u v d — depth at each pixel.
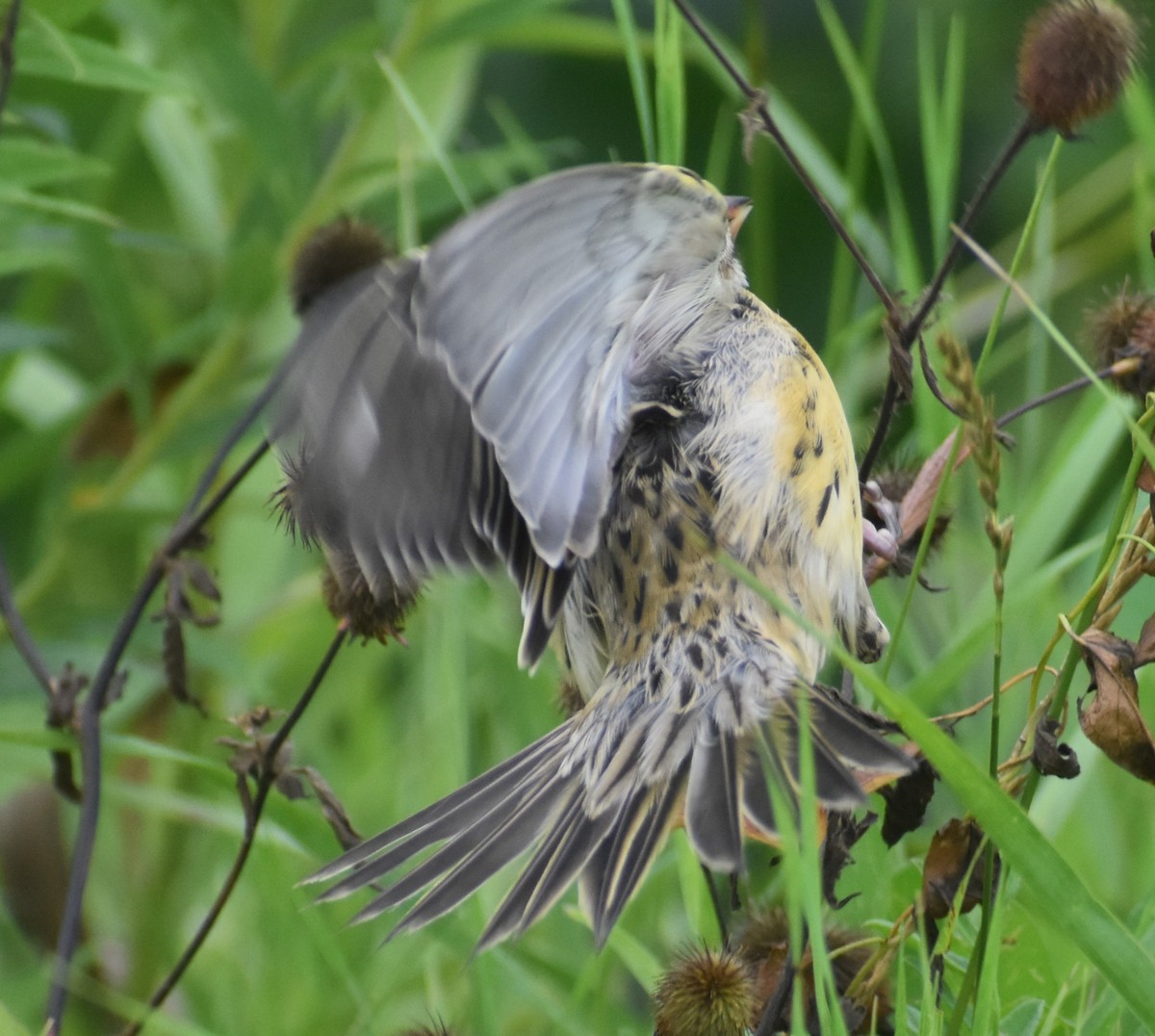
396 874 8.70
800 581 6.62
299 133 10.18
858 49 14.24
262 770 6.97
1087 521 11.41
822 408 6.77
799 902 4.94
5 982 9.32
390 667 12.04
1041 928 7.16
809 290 13.78
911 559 7.00
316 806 8.20
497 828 6.08
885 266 10.03
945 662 7.71
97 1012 9.40
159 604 10.73
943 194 8.77
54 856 10.01
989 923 5.94
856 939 6.69
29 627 10.02
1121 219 12.01
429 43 10.27
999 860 6.16
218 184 11.06
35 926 9.96
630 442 6.73
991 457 5.44
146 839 9.97
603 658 6.86
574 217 5.09
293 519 5.61
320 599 11.23
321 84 10.74
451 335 4.98
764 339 6.83
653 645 6.55
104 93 11.43
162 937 9.67
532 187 4.89
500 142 14.22
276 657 11.47
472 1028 7.74
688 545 6.61
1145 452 5.39
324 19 12.03
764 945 6.59
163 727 10.30
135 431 10.69
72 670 7.38
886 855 7.36
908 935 6.23
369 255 6.77
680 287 5.82
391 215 10.34
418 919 5.65
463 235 4.82
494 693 9.80
